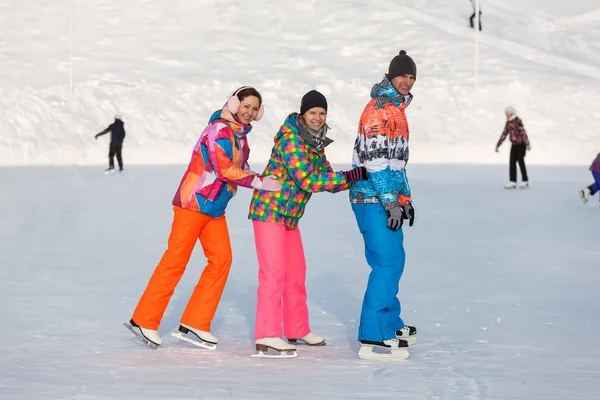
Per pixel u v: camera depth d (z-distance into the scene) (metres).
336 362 8.80
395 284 9.12
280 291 9.28
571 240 18.77
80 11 74.12
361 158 9.07
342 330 10.45
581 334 9.98
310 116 9.24
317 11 74.00
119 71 64.38
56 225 21.17
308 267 15.23
